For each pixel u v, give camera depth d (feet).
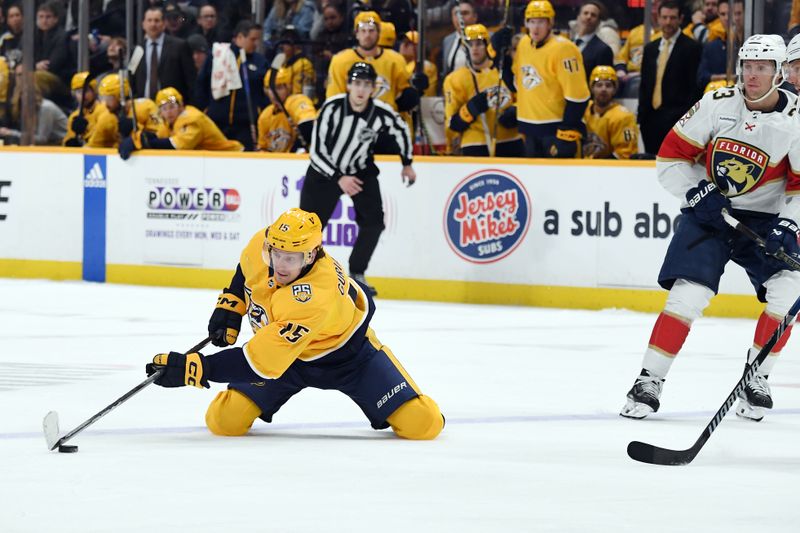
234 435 56.39
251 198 124.67
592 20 116.98
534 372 77.25
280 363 51.96
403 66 121.90
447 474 48.32
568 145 114.73
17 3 141.28
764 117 62.39
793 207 62.54
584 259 112.06
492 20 123.65
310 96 129.90
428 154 126.11
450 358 83.05
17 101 142.72
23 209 135.74
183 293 122.62
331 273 52.54
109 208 131.64
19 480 46.39
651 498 44.62
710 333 97.04
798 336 95.91
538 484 46.73
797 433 59.26
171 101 130.11
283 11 133.90
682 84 111.34
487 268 115.85
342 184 114.32
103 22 138.41
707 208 63.57
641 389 62.75
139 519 40.55
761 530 40.22
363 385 55.62
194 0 136.05
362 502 43.32
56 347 86.58
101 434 56.49
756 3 107.65
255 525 39.86
